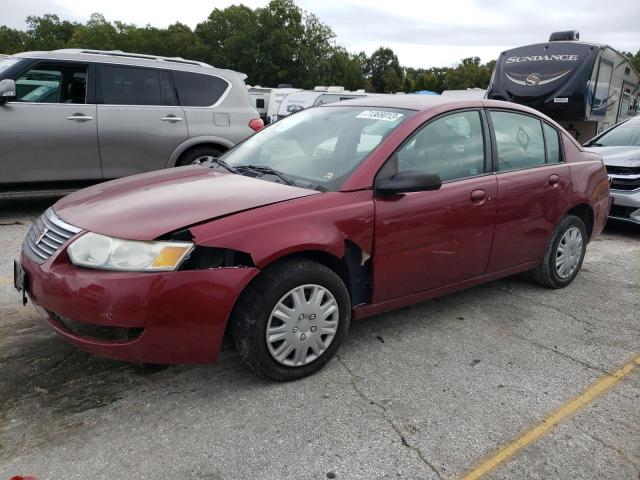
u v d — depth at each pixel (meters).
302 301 2.89
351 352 3.37
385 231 3.17
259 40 55.56
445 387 3.01
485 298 4.37
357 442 2.51
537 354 3.45
